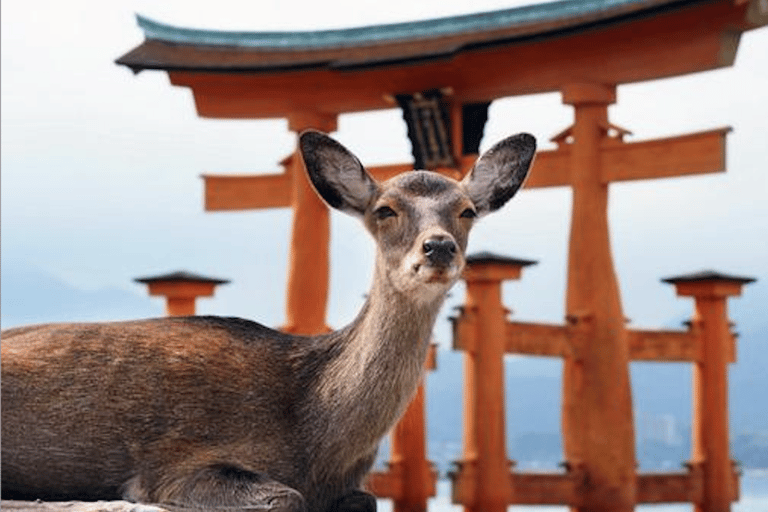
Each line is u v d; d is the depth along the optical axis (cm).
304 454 654
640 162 1452
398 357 633
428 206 628
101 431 651
